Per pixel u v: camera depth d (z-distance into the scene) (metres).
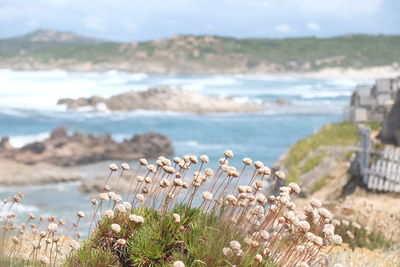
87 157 47.47
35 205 29.34
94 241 6.15
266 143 64.75
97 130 77.75
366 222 12.90
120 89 148.88
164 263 5.82
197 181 5.92
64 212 27.05
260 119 91.31
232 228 5.73
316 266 6.46
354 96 44.91
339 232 11.68
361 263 8.60
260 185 5.71
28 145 47.91
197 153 55.84
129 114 96.75
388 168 24.06
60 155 47.06
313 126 79.38
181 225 5.95
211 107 102.81
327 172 28.09
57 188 35.81
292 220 5.41
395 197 22.83
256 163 5.79
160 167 6.14
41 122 83.56
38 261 5.92
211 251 5.48
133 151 51.12
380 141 31.77
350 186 25.34
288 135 71.50
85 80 172.62
